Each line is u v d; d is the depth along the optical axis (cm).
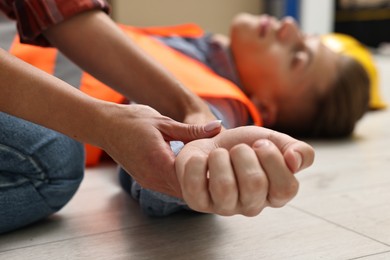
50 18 68
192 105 70
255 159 45
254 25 138
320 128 150
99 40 70
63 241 64
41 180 67
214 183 44
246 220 71
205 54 139
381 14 426
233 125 102
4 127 62
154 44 123
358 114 151
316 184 92
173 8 203
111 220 72
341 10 421
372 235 65
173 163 50
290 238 64
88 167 109
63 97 53
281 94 141
